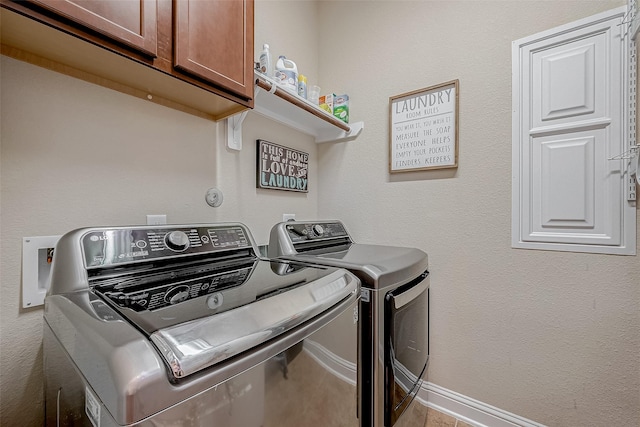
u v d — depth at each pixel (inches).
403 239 69.0
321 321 29.2
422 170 65.9
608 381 47.4
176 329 18.9
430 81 65.3
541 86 53.1
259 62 56.1
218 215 54.7
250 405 21.5
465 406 60.0
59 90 34.9
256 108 60.8
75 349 20.9
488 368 58.0
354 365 36.8
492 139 57.9
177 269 37.8
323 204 82.0
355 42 77.4
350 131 76.4
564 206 50.9
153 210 44.6
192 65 35.7
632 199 45.6
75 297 26.3
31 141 33.0
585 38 49.3
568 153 50.6
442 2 64.0
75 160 36.4
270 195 67.0
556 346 51.6
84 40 27.9
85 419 19.1
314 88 72.3
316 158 82.8
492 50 58.0
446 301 62.7
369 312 39.7
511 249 55.9
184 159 49.0
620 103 46.5
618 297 46.7
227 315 21.7
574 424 49.9
